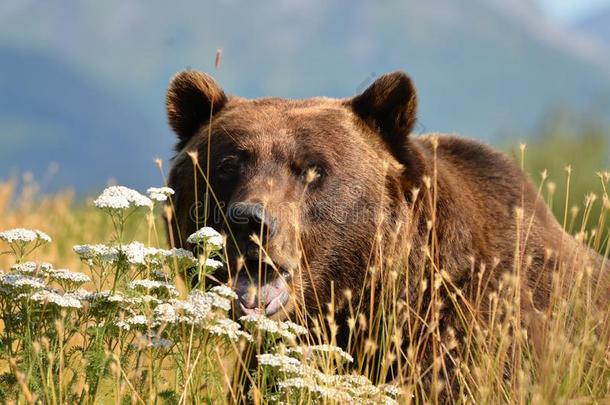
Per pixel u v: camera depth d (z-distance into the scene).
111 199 7.44
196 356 7.65
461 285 9.23
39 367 7.11
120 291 7.69
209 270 7.89
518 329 8.25
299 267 8.78
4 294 7.64
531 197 10.41
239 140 9.39
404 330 9.00
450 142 10.68
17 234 7.73
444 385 8.70
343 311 9.27
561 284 9.07
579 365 8.20
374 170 9.47
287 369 7.20
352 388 7.50
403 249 9.15
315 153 9.28
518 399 8.16
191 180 9.70
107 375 7.38
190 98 10.53
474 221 9.63
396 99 9.85
